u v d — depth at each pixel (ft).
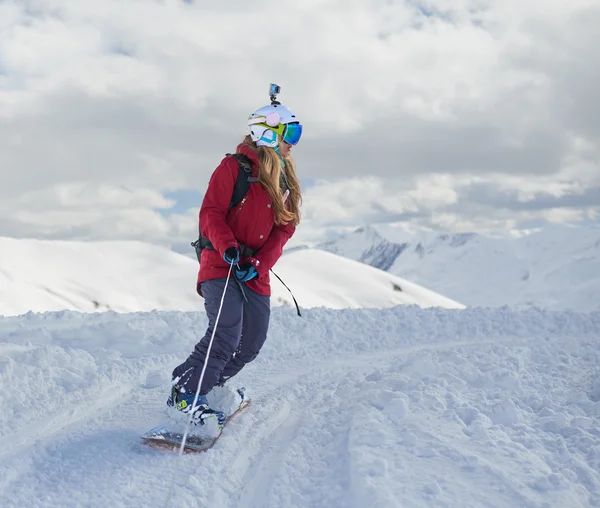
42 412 14.14
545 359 21.16
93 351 20.11
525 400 15.83
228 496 10.74
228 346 13.06
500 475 10.52
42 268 410.52
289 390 17.54
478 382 17.15
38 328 22.94
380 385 16.30
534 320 30.45
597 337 27.76
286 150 13.85
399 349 25.50
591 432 13.28
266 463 12.12
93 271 427.74
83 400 15.25
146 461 11.62
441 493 9.80
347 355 23.98
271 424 14.48
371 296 444.14
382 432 12.03
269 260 13.34
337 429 13.48
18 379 15.30
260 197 13.21
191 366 12.95
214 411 13.07
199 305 398.83
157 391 16.70
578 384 17.80
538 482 10.43
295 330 27.07
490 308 32.09
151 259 468.34
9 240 428.97
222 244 12.50
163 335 23.57
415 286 496.23
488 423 13.44
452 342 27.02
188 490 10.52
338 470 11.14
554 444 12.69
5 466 10.95
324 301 401.49
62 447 12.16
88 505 9.84
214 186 13.07
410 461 11.02
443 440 11.89
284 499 10.25
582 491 10.44
